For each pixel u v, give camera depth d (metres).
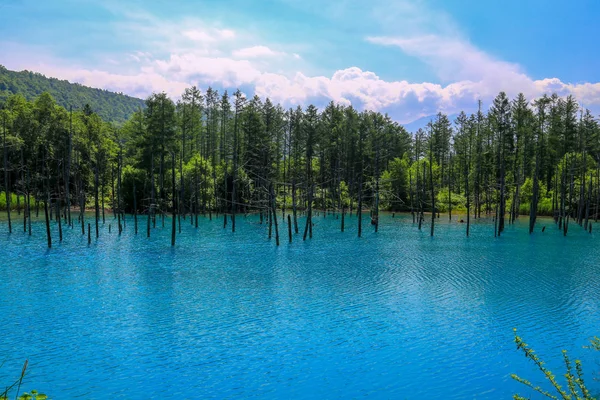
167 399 15.51
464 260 41.06
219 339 20.94
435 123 117.75
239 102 78.38
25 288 29.66
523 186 90.38
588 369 17.83
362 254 44.31
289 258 41.81
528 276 34.16
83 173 84.25
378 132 103.38
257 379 17.02
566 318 23.92
